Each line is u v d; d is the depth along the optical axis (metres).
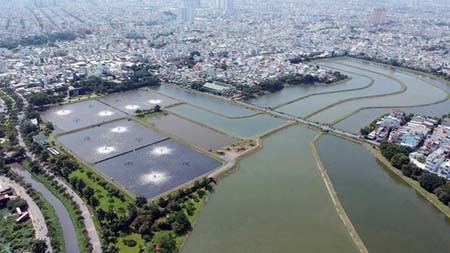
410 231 186.75
